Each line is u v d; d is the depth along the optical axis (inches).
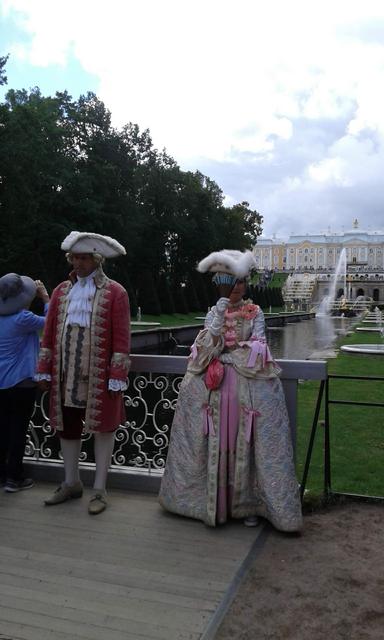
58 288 171.3
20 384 178.1
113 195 1590.8
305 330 1520.7
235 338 155.6
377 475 225.9
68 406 166.1
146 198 1871.3
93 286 164.7
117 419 167.8
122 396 175.8
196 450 156.7
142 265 1841.8
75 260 163.6
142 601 117.0
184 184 2025.1
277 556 139.0
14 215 1267.2
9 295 178.9
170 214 1939.0
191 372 159.6
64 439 170.2
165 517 160.2
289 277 4355.3
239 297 159.3
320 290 4067.4
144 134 1867.6
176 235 2103.8
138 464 196.7
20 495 177.3
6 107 1191.6
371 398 392.2
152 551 139.5
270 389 153.3
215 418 152.8
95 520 157.6
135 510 165.3
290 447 154.2
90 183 1456.7
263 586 124.6
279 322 1823.3
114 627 107.7
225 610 114.1
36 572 128.4
